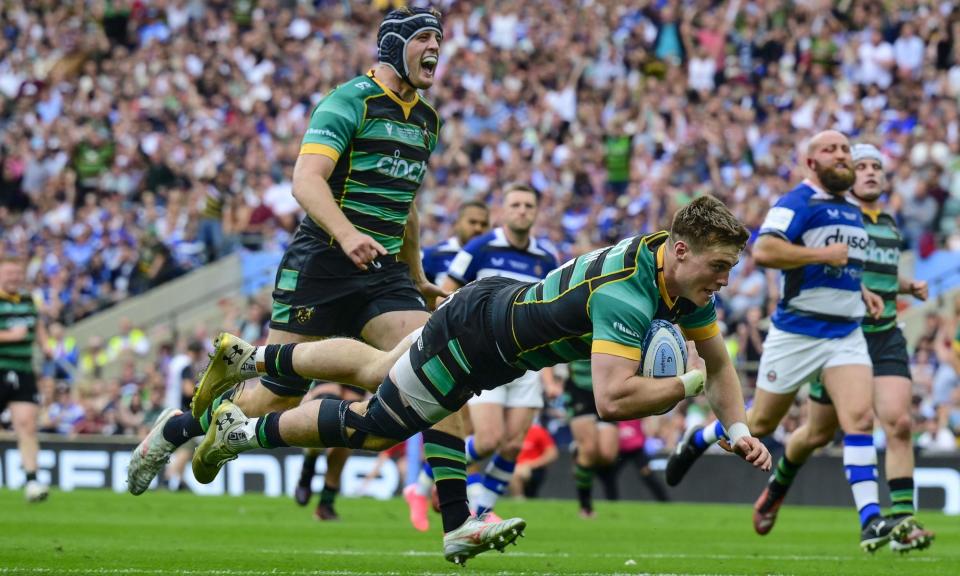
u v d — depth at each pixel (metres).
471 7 82.00
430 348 17.89
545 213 66.38
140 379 61.00
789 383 26.27
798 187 26.25
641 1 77.12
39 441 53.44
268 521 34.84
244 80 83.19
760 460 17.06
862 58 71.75
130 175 79.75
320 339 22.19
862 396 25.42
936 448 46.28
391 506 42.41
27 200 81.19
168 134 81.06
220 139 78.19
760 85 72.94
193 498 46.16
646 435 51.03
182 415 20.91
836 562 23.73
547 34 78.81
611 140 68.75
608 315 16.16
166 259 71.56
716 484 46.50
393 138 21.86
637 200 65.38
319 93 80.25
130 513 37.38
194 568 20.58
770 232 25.64
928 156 63.16
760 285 57.41
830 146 25.84
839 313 25.77
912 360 51.75
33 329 39.22
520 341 17.16
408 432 18.44
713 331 17.45
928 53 71.00
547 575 19.94
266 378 21.53
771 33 74.00
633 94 72.81
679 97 71.56
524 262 31.58
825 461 44.97
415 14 21.78
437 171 72.62
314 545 26.73
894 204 61.16
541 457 47.12
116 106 84.06
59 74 88.06
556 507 43.16
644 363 16.39
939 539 30.69
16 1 93.56
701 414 50.75
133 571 19.78
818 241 25.77
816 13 74.56
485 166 70.19
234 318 65.38
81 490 51.31
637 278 16.22
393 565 21.50
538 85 75.81
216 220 71.69
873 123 67.75
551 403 49.38
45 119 85.38
